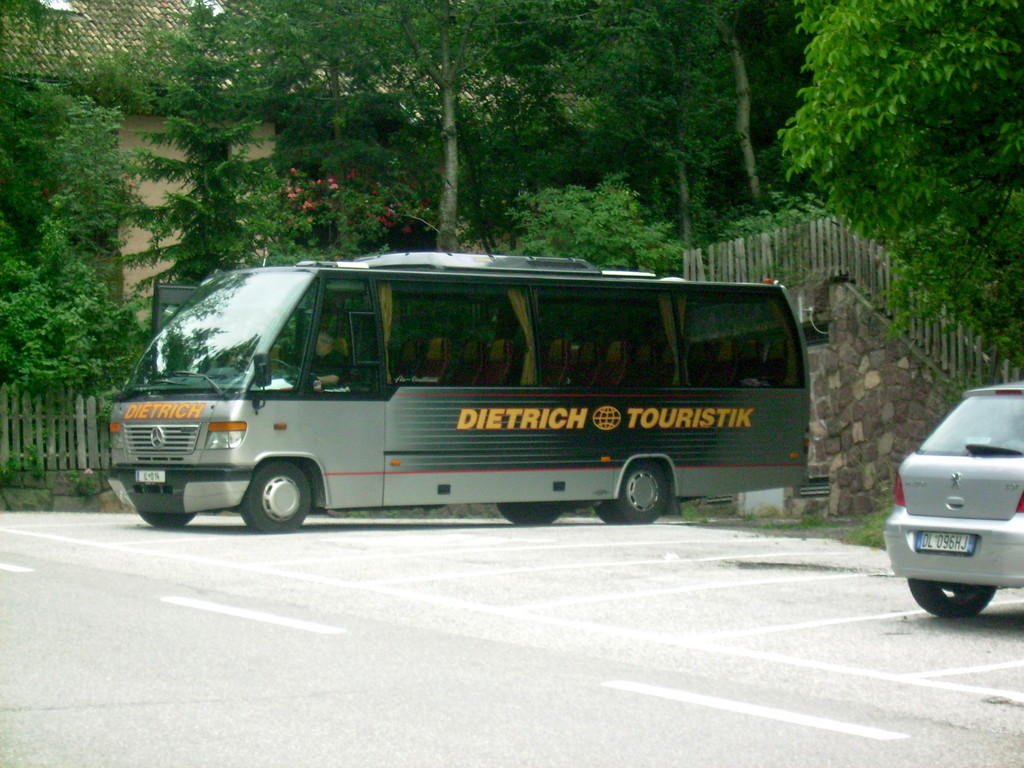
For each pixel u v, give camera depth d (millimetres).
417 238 46938
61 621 12047
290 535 20328
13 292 29594
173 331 22172
